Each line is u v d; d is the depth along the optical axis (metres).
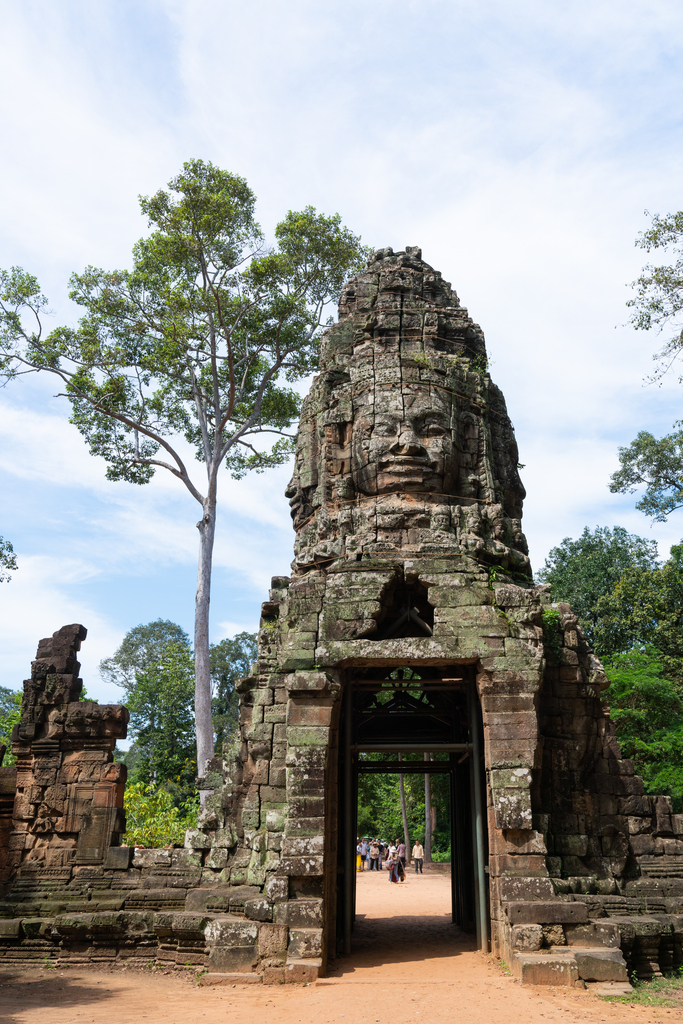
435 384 19.28
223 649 61.78
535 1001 11.85
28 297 28.77
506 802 14.86
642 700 33.59
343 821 16.66
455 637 15.91
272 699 17.30
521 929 13.77
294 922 14.26
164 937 16.05
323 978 13.82
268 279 30.36
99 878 18.19
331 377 20.53
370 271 22.14
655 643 38.19
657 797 17.95
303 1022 10.98
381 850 50.56
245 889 15.78
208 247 29.80
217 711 56.66
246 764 17.73
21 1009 12.41
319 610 16.47
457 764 20.19
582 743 17.31
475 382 20.39
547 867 15.06
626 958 14.30
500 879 14.52
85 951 16.77
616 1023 10.75
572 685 17.73
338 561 17.47
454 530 17.94
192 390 33.88
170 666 57.59
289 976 13.62
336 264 32.91
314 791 15.20
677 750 31.02
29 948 16.92
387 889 32.94
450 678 17.77
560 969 12.89
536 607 16.23
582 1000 12.01
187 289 30.28
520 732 15.31
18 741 19.61
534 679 15.58
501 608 16.31
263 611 18.73
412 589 17.31
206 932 14.57
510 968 13.70
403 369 19.36
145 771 55.12
